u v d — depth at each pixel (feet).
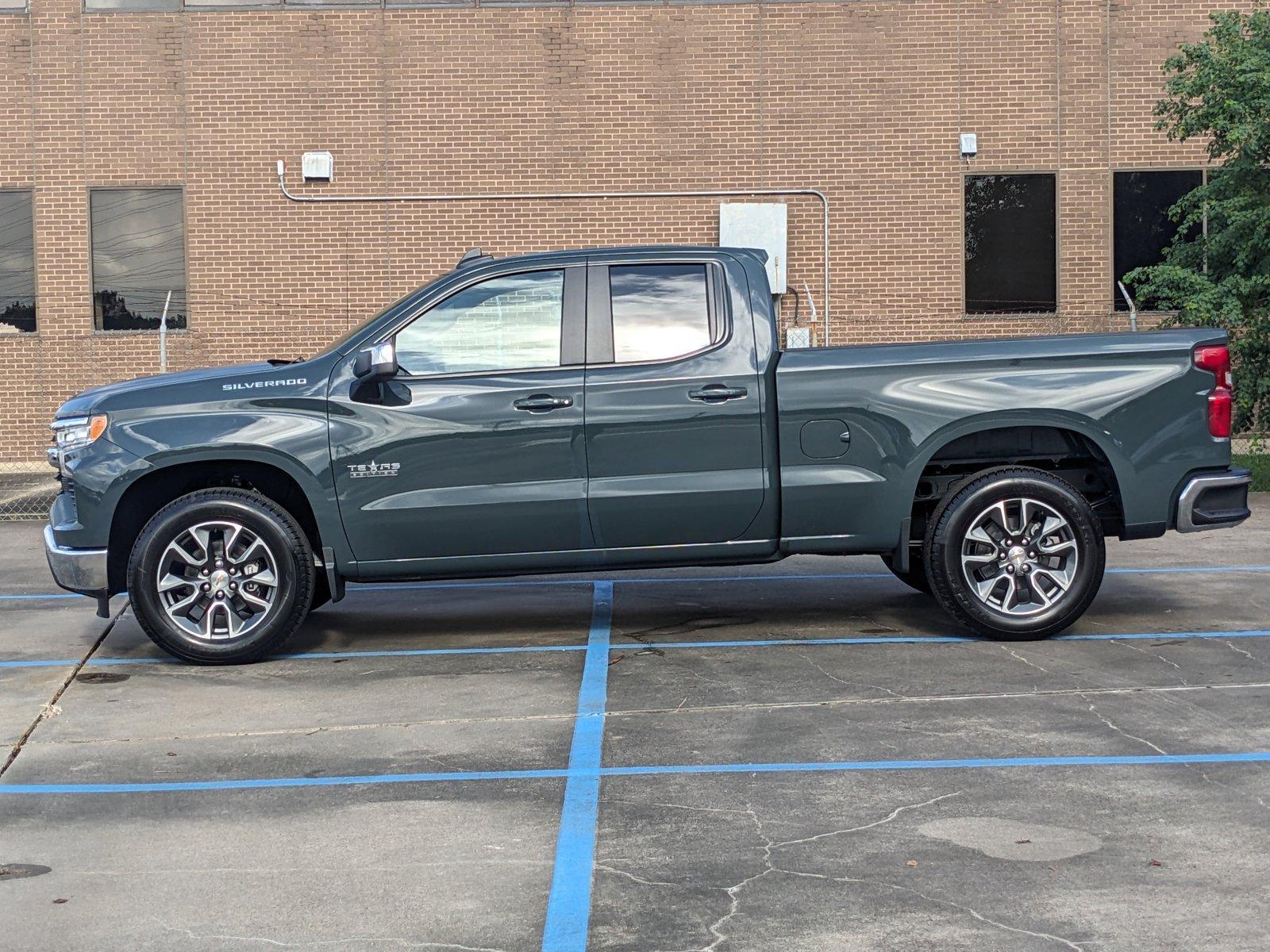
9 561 38.19
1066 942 12.30
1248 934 12.44
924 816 15.74
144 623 24.16
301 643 26.50
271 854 14.98
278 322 64.28
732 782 17.12
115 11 63.57
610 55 63.52
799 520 24.62
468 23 63.36
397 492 24.36
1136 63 63.52
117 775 18.02
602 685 22.31
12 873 14.51
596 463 24.39
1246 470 25.45
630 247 25.05
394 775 17.76
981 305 64.39
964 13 63.26
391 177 63.82
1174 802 16.03
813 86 63.57
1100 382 24.68
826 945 12.34
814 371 24.45
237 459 24.25
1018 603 25.44
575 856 14.70
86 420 24.50
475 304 24.70
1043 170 63.77
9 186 64.08
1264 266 49.21
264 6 63.36
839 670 23.08
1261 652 23.85
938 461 25.59
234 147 63.77
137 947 12.60
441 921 13.06
